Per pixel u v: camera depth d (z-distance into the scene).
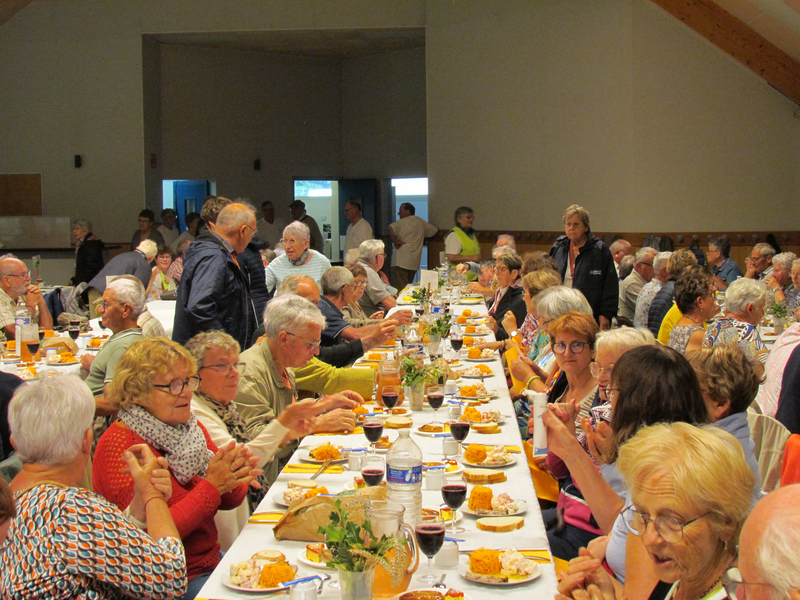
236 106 14.27
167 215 12.44
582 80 10.54
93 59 12.96
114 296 3.71
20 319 5.16
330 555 1.84
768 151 9.95
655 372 2.07
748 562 1.07
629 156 10.14
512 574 1.81
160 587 1.84
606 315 5.97
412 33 12.95
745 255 10.07
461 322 6.18
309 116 15.09
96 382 3.67
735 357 2.34
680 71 9.97
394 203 15.19
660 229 10.13
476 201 11.98
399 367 3.58
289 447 3.17
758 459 2.85
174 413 2.32
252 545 2.03
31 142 13.20
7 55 13.15
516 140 11.38
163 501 2.05
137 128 12.96
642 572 1.76
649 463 1.47
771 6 8.64
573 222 5.91
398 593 1.68
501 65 11.45
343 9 12.56
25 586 1.75
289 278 4.55
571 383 3.07
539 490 3.08
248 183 14.49
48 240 12.08
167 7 12.79
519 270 6.24
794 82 9.50
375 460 2.44
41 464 1.93
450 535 2.05
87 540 1.78
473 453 2.59
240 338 4.59
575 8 10.53
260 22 12.67
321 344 4.52
